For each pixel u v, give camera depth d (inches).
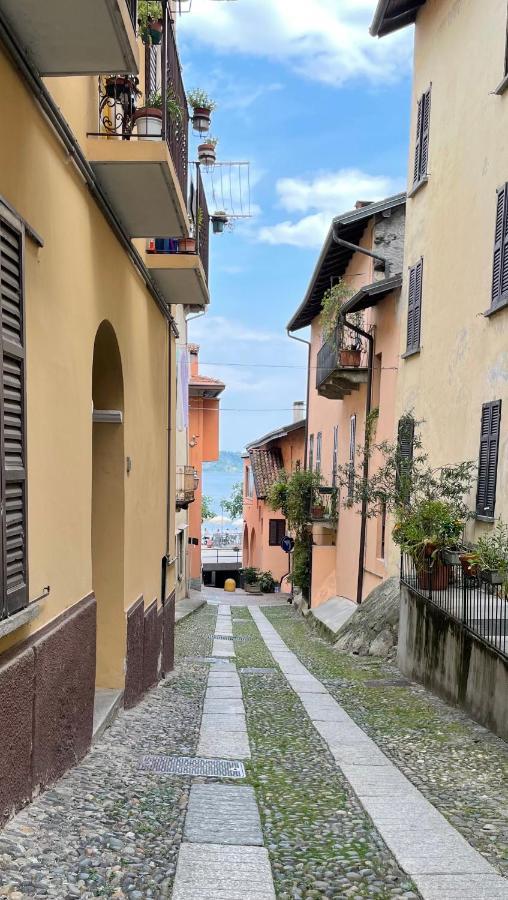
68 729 185.8
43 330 167.9
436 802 187.3
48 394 172.1
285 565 1358.3
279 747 247.3
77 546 201.0
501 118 377.7
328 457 916.0
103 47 158.9
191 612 848.3
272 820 169.3
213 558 2085.4
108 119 240.1
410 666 410.0
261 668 459.2
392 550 562.9
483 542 313.1
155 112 243.4
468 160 426.3
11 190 145.6
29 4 142.3
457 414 435.5
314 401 1047.6
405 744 253.3
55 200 177.9
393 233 639.8
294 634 706.2
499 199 373.1
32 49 159.5
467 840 159.9
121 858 136.3
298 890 131.9
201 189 373.7
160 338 386.0
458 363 435.2
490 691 272.1
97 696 266.4
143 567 330.3
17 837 133.7
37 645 156.3
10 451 139.8
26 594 147.7
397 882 137.3
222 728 273.9
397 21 548.7
